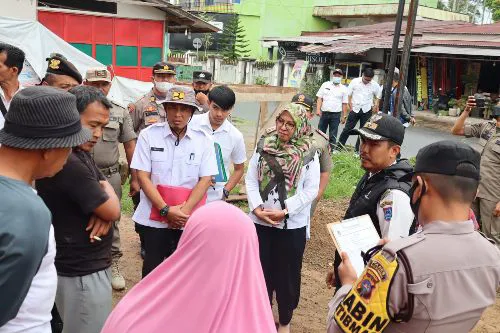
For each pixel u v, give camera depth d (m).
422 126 20.25
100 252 2.82
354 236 2.61
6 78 4.08
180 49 37.72
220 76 33.09
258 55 38.03
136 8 15.09
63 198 2.65
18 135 1.96
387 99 6.91
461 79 23.67
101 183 2.88
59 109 2.02
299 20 37.97
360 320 1.87
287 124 3.93
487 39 21.05
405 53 6.62
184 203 3.80
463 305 1.83
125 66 15.27
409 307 1.81
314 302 5.05
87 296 2.78
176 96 3.73
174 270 1.78
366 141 3.03
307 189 4.05
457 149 1.91
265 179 4.01
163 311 1.76
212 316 1.70
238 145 4.82
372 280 1.87
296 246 4.09
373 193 2.96
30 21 10.84
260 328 1.72
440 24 27.19
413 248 1.85
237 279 1.72
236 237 1.74
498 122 5.77
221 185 4.54
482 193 5.82
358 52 23.38
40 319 2.05
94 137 2.76
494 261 1.91
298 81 27.05
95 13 14.55
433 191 1.93
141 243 5.54
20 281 1.79
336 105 11.92
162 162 3.86
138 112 5.38
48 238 1.91
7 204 1.81
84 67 11.54
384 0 36.50
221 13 37.78
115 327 1.82
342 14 35.62
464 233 1.90
